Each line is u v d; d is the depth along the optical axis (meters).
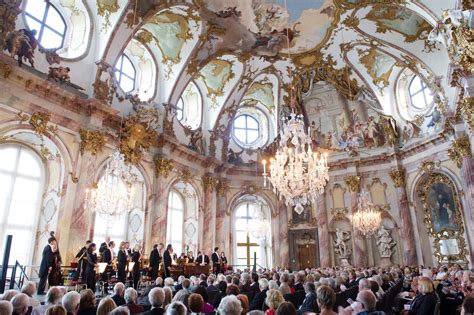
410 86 22.19
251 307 7.21
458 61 13.62
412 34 18.16
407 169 21.59
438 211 19.78
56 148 14.26
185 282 8.31
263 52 21.56
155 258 14.14
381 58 21.59
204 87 23.23
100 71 15.74
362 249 21.56
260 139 26.00
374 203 22.25
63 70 14.44
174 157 20.14
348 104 24.14
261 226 23.78
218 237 22.28
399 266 19.33
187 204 22.11
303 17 19.03
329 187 23.73
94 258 11.29
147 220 17.64
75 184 14.23
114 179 12.98
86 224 14.13
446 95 18.14
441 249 19.31
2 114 12.41
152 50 19.52
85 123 15.02
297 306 7.45
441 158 19.56
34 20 14.16
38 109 13.39
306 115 25.19
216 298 7.96
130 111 17.62
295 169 12.21
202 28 18.83
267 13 18.75
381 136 23.05
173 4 16.92
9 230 13.70
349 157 23.56
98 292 12.43
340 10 18.39
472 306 4.41
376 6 17.47
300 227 23.62
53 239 11.70
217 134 23.58
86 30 15.98
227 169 24.00
